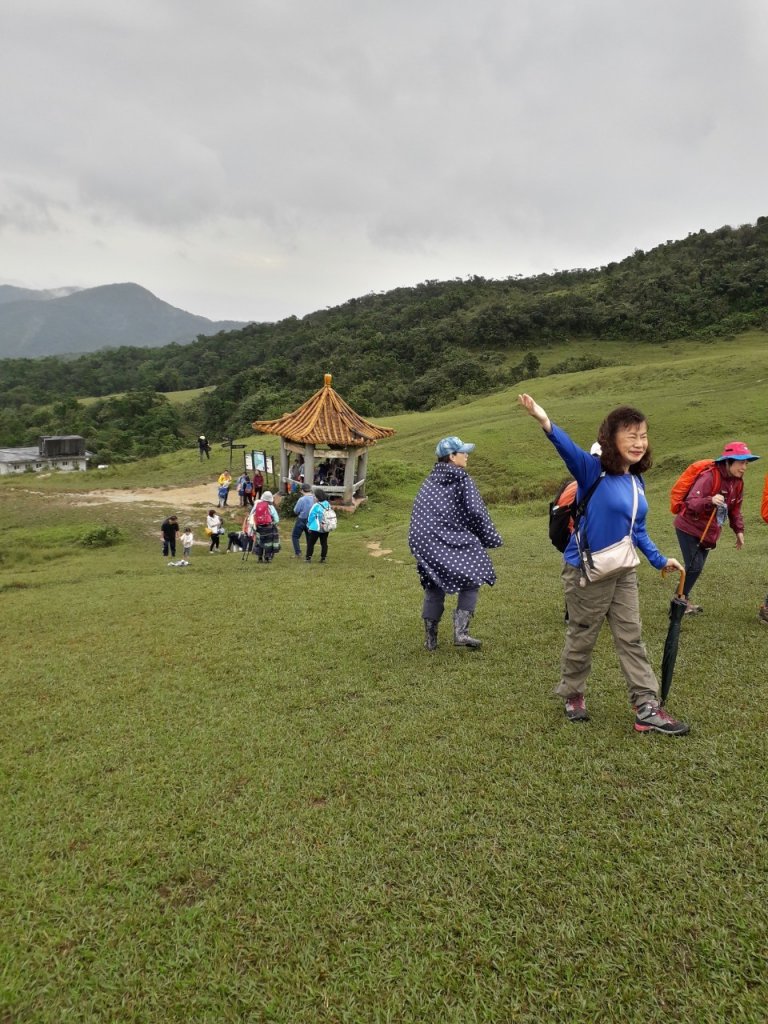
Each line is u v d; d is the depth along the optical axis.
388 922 2.63
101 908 2.80
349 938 2.56
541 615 6.67
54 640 7.19
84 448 65.38
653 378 40.09
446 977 2.37
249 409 63.66
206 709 4.81
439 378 59.66
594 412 33.00
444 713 4.41
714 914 2.52
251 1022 2.25
